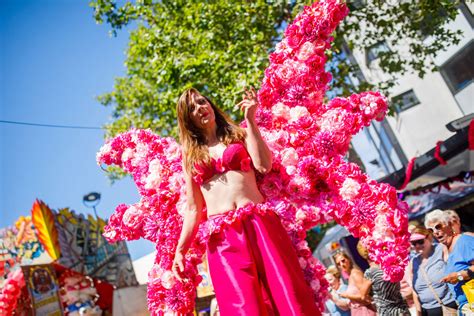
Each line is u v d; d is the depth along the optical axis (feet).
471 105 25.45
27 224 35.58
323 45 11.65
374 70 32.48
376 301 16.61
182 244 10.42
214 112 10.85
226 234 9.57
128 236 12.47
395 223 10.16
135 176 12.94
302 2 24.03
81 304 43.45
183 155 10.58
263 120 11.83
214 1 32.78
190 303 11.27
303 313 9.02
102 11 34.63
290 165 11.06
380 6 29.14
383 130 31.89
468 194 27.61
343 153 11.41
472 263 14.67
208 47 32.99
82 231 40.63
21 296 34.50
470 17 24.47
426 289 16.74
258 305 9.07
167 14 35.04
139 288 47.29
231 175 10.07
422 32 27.71
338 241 33.24
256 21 31.89
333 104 11.68
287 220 10.33
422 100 28.55
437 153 23.16
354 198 10.54
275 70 11.80
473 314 13.60
